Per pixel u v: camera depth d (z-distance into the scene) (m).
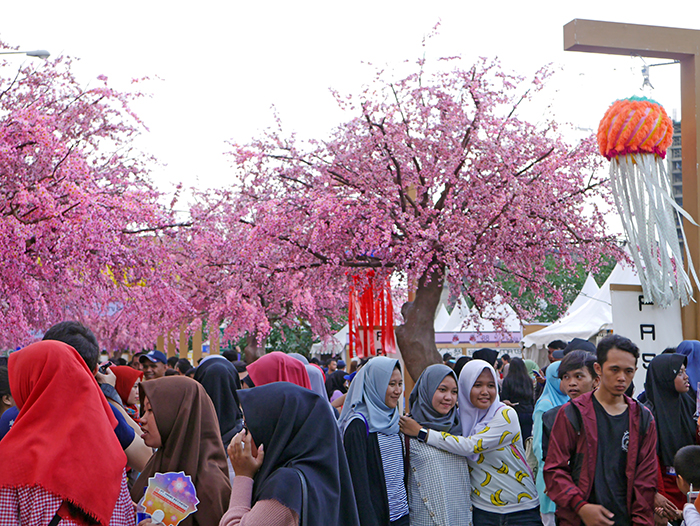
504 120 11.46
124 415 4.39
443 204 10.95
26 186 10.91
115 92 13.45
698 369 5.21
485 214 10.59
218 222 15.35
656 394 4.82
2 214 10.96
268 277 14.81
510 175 10.50
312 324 23.53
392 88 11.35
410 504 4.43
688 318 6.18
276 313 20.59
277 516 2.51
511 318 20.05
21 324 11.58
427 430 4.46
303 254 11.68
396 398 4.43
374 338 10.88
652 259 5.76
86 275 12.31
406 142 11.09
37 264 11.07
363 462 4.18
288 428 2.72
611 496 3.89
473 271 10.96
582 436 3.99
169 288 15.01
